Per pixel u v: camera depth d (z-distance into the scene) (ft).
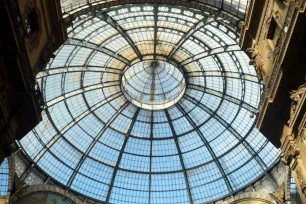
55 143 115.44
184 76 118.93
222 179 119.65
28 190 102.99
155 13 96.32
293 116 61.36
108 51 110.01
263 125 70.54
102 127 124.88
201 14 90.27
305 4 50.21
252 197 109.29
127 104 126.52
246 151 116.88
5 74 59.31
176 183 125.59
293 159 65.46
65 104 115.75
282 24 58.54
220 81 115.44
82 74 113.60
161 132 129.80
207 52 108.47
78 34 99.25
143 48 112.47
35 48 66.39
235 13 79.36
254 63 75.61
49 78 106.32
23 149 104.58
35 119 68.49
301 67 58.29
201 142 126.11
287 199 97.81
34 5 62.69
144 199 124.47
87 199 116.67
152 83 132.98
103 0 80.79
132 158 127.85
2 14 53.01
